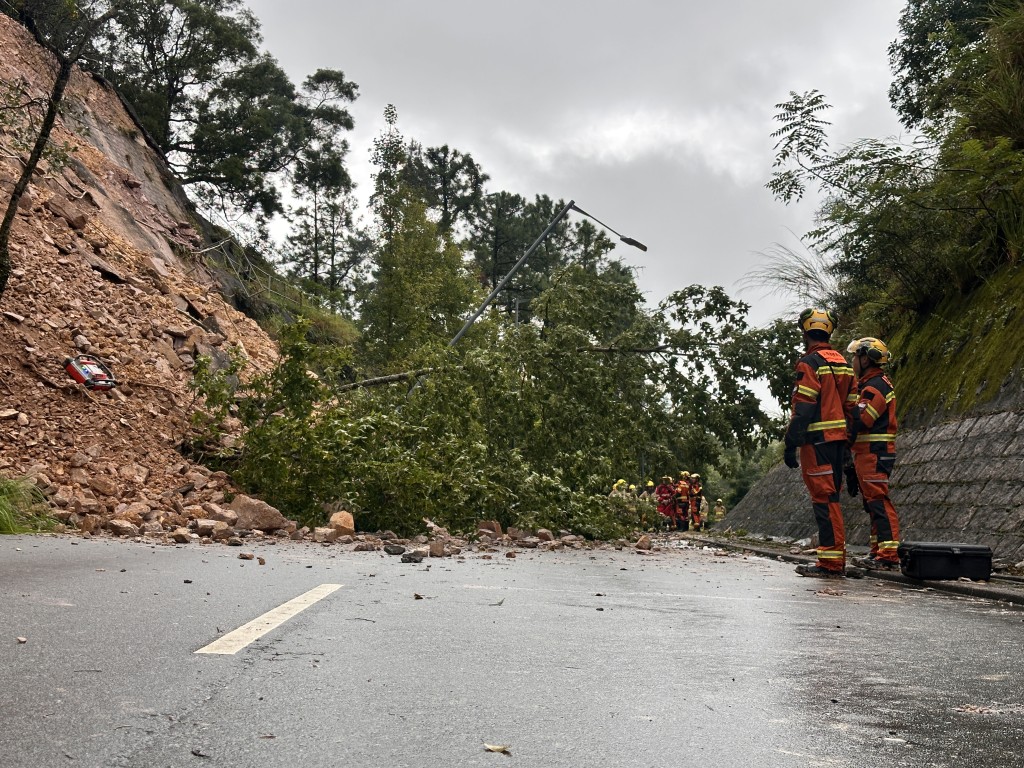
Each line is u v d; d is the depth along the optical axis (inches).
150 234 841.5
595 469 579.5
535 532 527.5
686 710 119.0
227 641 153.6
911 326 588.4
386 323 1104.2
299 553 349.7
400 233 1150.3
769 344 619.5
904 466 503.8
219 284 929.5
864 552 453.4
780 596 267.1
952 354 517.0
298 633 166.7
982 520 401.4
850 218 521.0
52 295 581.9
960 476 440.5
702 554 487.5
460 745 100.3
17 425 465.1
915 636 189.2
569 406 590.6
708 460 631.8
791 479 683.4
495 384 584.1
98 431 496.7
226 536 411.2
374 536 451.2
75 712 107.4
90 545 327.6
